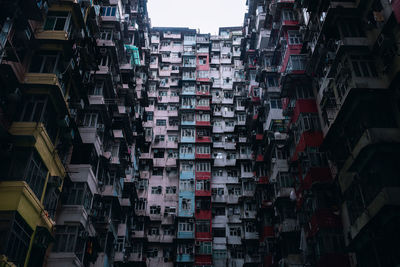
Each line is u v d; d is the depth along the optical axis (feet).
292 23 97.45
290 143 90.63
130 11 123.34
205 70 152.46
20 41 55.93
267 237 101.96
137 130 120.06
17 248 45.88
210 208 119.44
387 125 54.70
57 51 60.23
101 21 93.20
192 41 161.68
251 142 132.46
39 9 54.34
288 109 86.17
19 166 49.55
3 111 51.34
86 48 67.56
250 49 140.46
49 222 57.06
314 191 69.46
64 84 63.16
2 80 52.11
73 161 71.61
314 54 75.61
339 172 64.95
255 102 127.24
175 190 125.90
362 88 55.62
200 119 138.41
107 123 85.66
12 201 46.03
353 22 64.54
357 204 56.85
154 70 154.81
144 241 113.09
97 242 69.62
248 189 125.49
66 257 58.85
